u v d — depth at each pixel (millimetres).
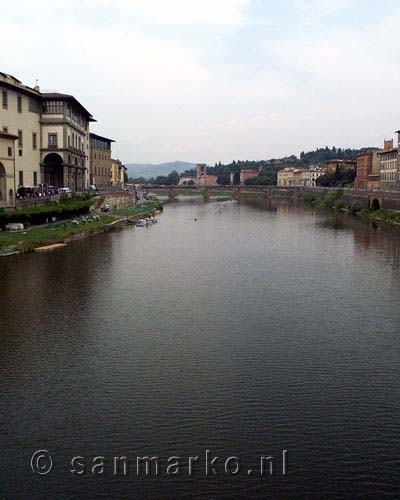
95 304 51719
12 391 33344
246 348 40781
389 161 195750
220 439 28609
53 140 125000
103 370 36469
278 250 87438
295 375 36125
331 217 151875
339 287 60156
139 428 29516
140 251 83875
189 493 24750
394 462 26859
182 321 47031
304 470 26234
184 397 32812
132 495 24625
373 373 36594
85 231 100688
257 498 24469
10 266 68312
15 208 95688
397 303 53656
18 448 27719
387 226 123312
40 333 43375
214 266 72250
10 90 110688
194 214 169125
